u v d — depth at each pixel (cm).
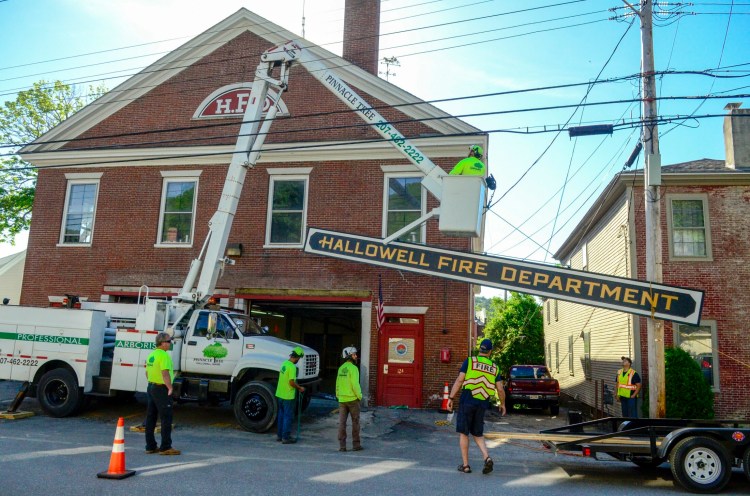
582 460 968
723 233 1627
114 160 1853
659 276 1127
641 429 829
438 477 791
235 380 1195
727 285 1599
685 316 951
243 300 1683
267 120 1303
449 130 1653
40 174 1914
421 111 1684
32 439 984
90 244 1838
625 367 1317
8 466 761
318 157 1727
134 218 1817
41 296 1836
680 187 1664
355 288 1625
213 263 1248
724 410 1540
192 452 918
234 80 1841
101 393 1223
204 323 1228
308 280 1658
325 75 1278
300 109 1762
